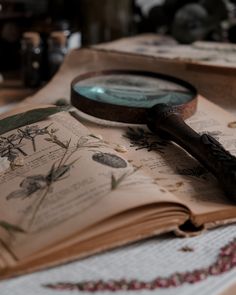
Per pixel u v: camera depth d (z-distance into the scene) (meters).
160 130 0.42
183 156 0.40
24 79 0.68
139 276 0.30
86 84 0.50
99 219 0.30
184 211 0.33
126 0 0.76
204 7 0.70
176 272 0.30
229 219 0.35
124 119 0.44
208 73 0.55
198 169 0.39
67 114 0.44
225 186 0.35
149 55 0.59
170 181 0.37
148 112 0.43
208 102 0.51
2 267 0.29
